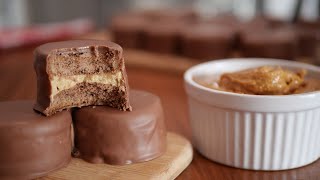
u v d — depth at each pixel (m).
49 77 0.24
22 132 0.23
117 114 0.25
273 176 0.25
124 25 0.60
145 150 0.26
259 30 0.54
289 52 0.50
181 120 0.34
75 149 0.27
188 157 0.27
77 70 0.26
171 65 0.52
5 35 0.62
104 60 0.26
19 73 0.49
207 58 0.54
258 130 0.25
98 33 0.70
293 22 0.58
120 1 0.92
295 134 0.25
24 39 0.60
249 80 0.27
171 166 0.25
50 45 0.26
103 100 0.27
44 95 0.25
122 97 0.26
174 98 0.40
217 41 0.53
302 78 0.28
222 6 0.88
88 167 0.25
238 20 0.62
